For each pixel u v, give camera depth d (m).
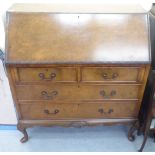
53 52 1.29
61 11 1.36
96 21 1.33
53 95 1.44
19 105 1.49
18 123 1.58
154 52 1.46
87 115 1.56
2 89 1.61
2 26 1.43
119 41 1.31
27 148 1.68
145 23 1.34
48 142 1.73
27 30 1.31
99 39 1.31
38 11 1.35
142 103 1.68
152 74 1.43
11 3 1.62
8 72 1.32
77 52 1.29
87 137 1.78
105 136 1.79
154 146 1.70
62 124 1.58
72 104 1.50
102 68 1.31
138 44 1.31
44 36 1.31
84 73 1.34
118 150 1.66
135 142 1.73
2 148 1.68
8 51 1.29
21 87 1.40
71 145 1.70
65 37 1.31
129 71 1.33
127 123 1.59
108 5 1.58
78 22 1.33
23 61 1.27
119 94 1.45
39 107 1.51
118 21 1.34
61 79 1.36
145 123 1.62
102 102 1.49
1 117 1.79
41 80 1.36
